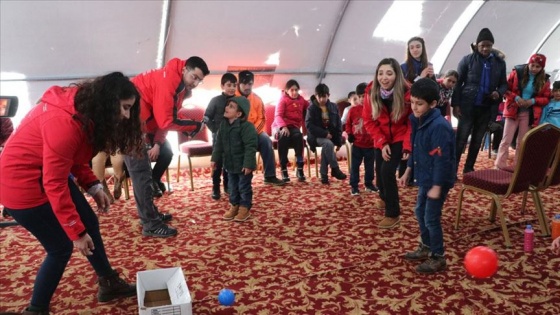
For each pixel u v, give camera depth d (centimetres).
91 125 200
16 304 265
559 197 453
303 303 259
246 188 412
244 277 295
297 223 403
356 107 477
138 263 322
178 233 385
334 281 285
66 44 526
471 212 412
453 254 319
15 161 201
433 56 752
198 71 355
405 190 496
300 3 599
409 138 352
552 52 840
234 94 498
